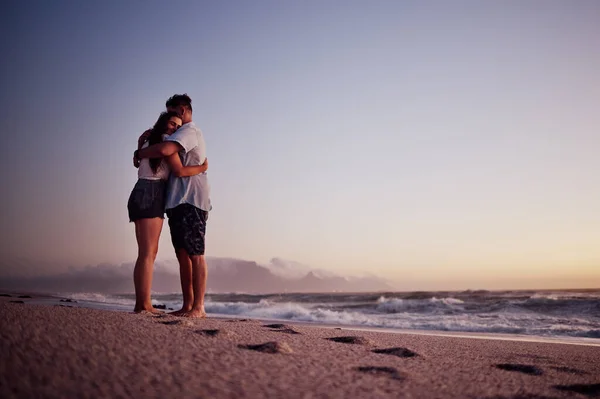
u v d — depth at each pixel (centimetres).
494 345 469
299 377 181
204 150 430
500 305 1520
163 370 164
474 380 221
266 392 154
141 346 197
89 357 166
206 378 161
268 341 267
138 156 402
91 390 132
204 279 425
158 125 416
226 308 1546
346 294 3294
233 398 142
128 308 916
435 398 175
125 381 145
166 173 418
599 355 421
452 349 381
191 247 413
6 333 177
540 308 1427
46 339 180
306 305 2005
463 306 1553
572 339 732
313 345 281
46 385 132
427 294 2764
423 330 855
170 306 1571
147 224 404
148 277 409
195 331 265
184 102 424
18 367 142
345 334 418
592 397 211
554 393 209
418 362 261
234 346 233
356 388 175
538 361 341
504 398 189
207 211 428
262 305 1741
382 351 295
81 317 254
